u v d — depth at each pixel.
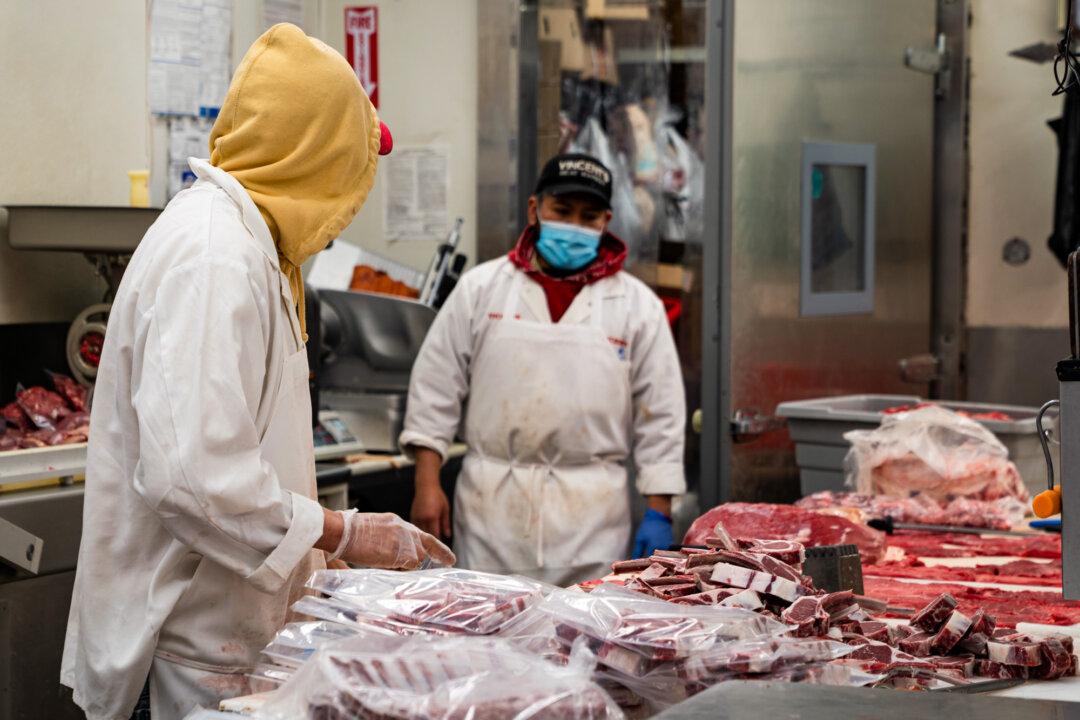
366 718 1.21
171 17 3.69
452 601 1.47
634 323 3.48
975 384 5.00
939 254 5.01
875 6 4.57
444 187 4.48
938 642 1.59
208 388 1.74
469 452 3.51
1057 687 1.53
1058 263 4.83
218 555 1.80
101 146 3.21
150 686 1.94
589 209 3.42
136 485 1.75
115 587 1.92
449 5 4.41
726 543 1.81
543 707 1.21
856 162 4.52
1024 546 2.66
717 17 3.95
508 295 3.45
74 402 2.96
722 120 3.97
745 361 4.05
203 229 1.82
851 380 4.56
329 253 4.15
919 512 2.93
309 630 1.46
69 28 3.10
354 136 1.98
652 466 3.50
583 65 4.44
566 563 3.38
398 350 3.71
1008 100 4.86
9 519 2.53
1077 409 1.55
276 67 1.95
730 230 3.97
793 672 1.39
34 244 2.82
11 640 2.59
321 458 3.42
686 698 1.37
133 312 1.83
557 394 3.38
